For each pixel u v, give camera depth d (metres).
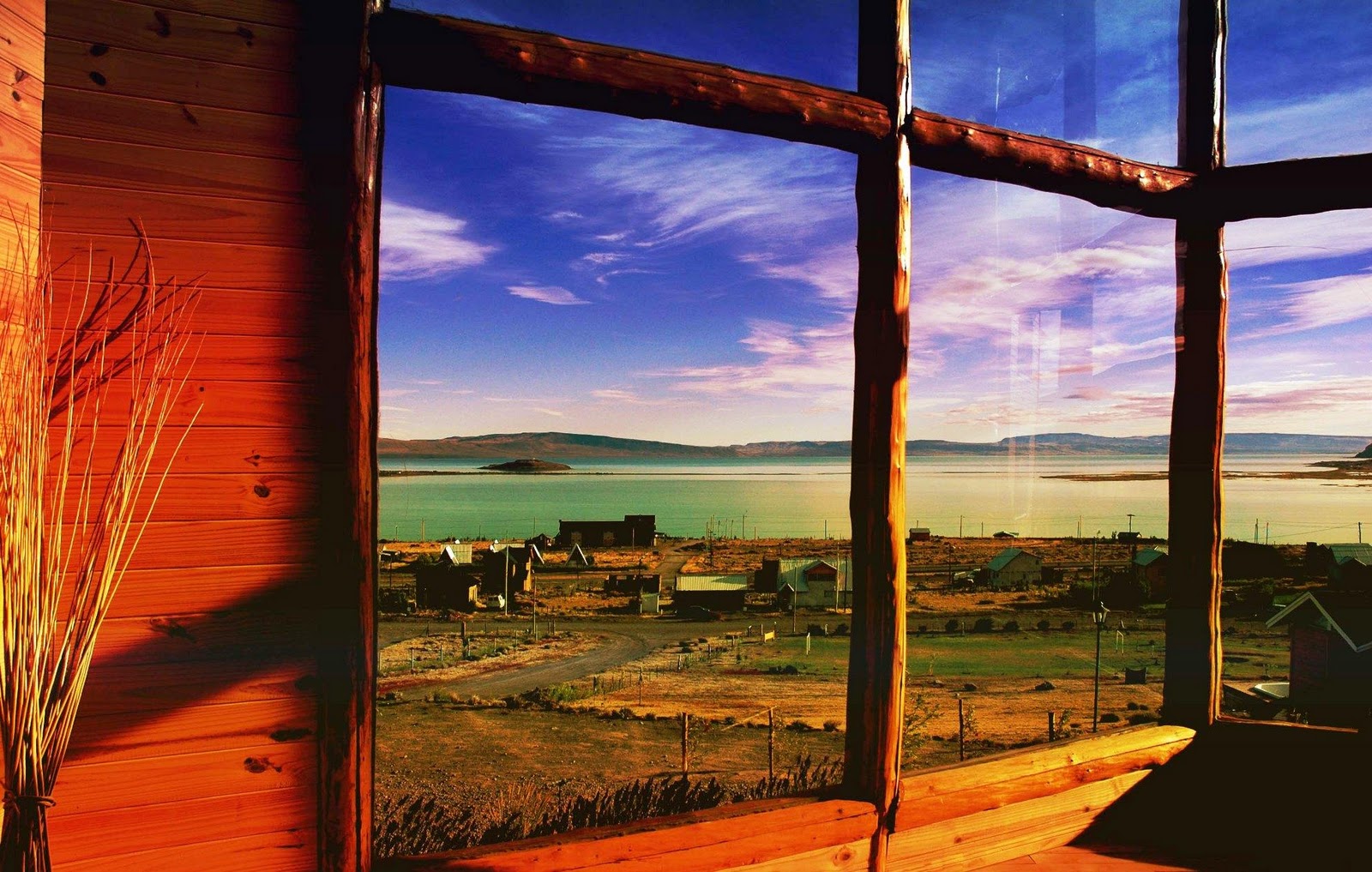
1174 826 2.44
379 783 10.28
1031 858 2.21
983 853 2.15
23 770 1.26
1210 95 2.46
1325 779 2.32
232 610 1.55
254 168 1.59
